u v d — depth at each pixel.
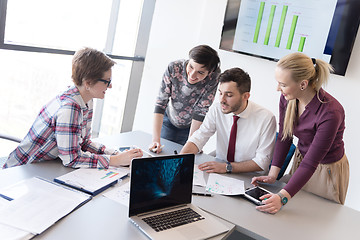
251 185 1.96
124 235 1.28
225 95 2.02
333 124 1.75
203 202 1.65
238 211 1.63
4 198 1.36
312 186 1.98
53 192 1.47
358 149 3.09
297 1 3.13
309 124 1.86
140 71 4.11
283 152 2.04
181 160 1.54
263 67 3.40
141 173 1.41
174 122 2.83
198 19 3.68
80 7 3.20
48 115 1.74
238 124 2.21
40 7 2.82
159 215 1.44
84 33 3.34
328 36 3.05
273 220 1.60
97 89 1.75
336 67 3.05
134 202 1.39
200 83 2.47
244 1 3.34
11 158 1.82
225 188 1.84
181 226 1.40
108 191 1.60
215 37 3.59
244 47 3.43
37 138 1.76
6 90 2.82
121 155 1.87
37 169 1.68
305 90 1.82
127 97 4.20
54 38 3.04
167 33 3.87
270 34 3.29
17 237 1.14
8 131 2.98
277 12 3.23
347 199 3.17
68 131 1.70
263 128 2.17
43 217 1.28
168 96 2.59
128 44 3.96
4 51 2.66
